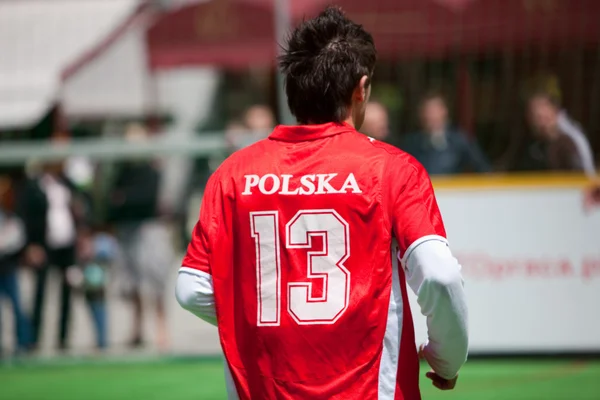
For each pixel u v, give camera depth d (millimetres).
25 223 16641
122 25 26656
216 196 5660
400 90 18391
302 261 5387
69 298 16734
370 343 5297
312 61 5719
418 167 5527
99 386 14914
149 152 16297
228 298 5598
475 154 16328
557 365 15047
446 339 5328
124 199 16500
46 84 26672
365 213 5332
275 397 5387
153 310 16625
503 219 15148
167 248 16500
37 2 29766
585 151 15516
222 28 24141
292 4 20859
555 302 15094
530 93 16984
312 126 5645
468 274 15258
